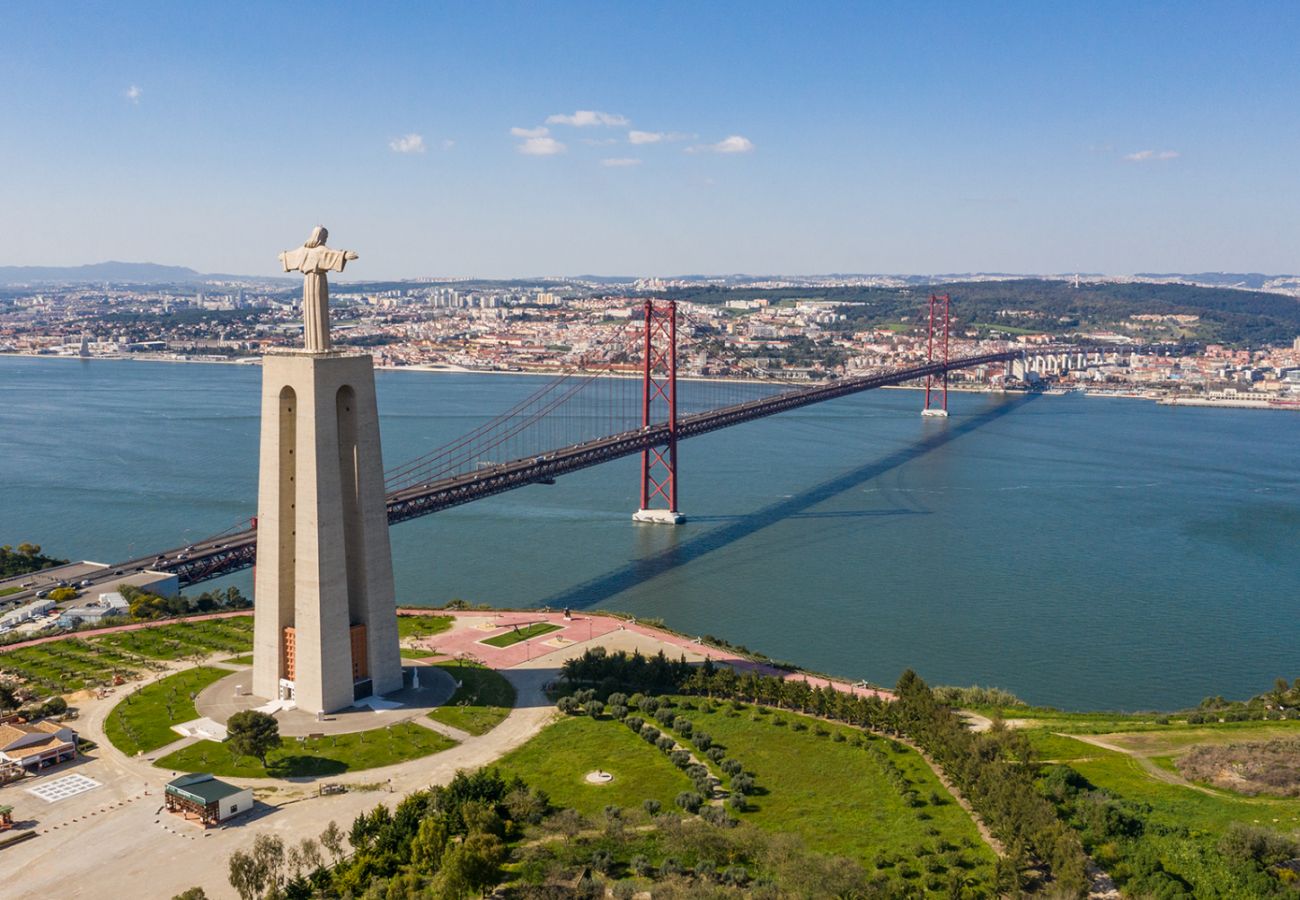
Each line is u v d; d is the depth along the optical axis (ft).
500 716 435.94
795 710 451.53
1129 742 416.46
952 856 314.76
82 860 318.45
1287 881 298.97
